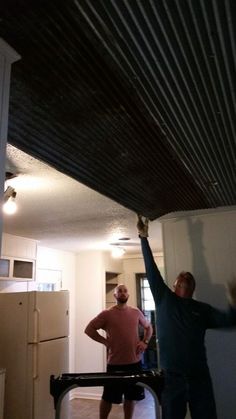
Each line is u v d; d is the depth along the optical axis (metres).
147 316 5.96
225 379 2.42
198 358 2.21
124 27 0.89
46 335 3.46
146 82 1.13
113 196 2.28
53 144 1.52
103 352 5.13
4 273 3.80
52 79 1.09
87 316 5.39
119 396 3.27
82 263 5.64
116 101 1.23
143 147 1.62
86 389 5.14
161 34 0.93
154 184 2.11
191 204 2.59
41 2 0.80
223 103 1.29
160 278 2.49
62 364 3.64
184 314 2.31
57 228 3.68
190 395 2.15
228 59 1.04
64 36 0.91
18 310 3.45
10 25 0.86
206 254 2.71
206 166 1.89
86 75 1.08
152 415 4.21
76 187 2.33
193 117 1.38
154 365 5.61
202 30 0.93
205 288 2.64
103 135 1.47
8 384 3.26
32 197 2.53
